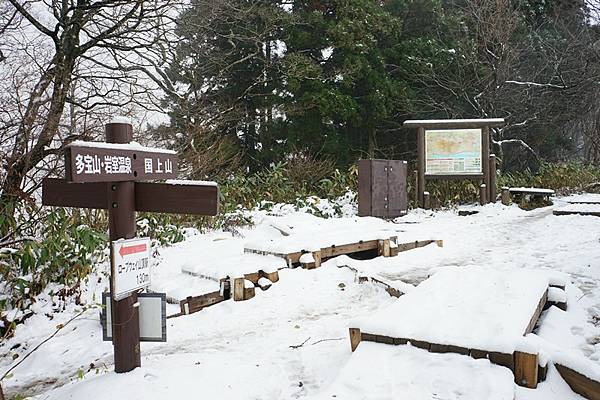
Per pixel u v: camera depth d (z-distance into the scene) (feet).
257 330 14.62
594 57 59.67
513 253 23.31
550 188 48.32
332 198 40.22
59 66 22.34
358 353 10.55
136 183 10.75
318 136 54.85
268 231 26.68
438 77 59.52
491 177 40.06
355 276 18.98
